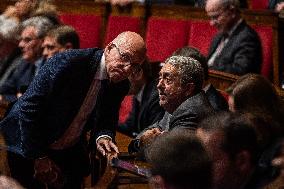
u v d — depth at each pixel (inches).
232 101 255.3
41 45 410.6
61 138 289.3
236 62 489.1
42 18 416.8
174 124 280.8
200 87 289.3
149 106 370.0
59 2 617.6
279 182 204.1
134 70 273.3
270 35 525.0
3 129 287.0
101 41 607.8
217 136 201.8
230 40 498.6
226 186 202.1
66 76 269.9
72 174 300.4
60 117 277.7
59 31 396.8
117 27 594.2
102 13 604.7
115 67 269.7
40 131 277.6
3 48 417.1
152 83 373.4
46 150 286.7
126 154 283.1
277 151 216.8
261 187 204.7
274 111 245.3
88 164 304.8
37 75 276.5
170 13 577.0
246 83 253.4
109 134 294.5
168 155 173.3
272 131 231.1
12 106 301.6
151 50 576.4
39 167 286.7
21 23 418.9
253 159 204.1
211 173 173.5
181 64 286.0
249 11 533.6
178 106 290.7
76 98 275.4
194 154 173.0
